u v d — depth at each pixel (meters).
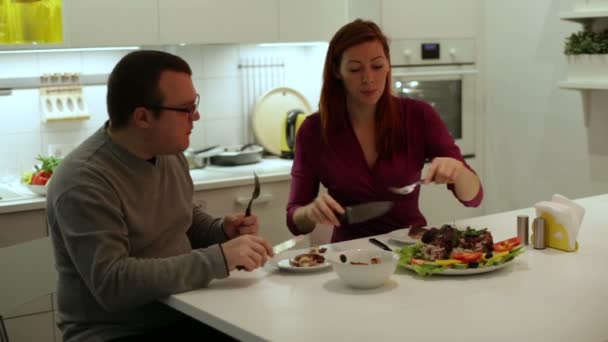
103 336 1.82
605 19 3.44
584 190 3.69
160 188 1.90
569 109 3.71
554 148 3.81
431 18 3.84
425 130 2.41
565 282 1.70
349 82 2.26
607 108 3.52
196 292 1.71
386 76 2.30
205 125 3.93
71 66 3.53
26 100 3.45
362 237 2.41
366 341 1.37
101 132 1.86
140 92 1.77
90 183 1.73
